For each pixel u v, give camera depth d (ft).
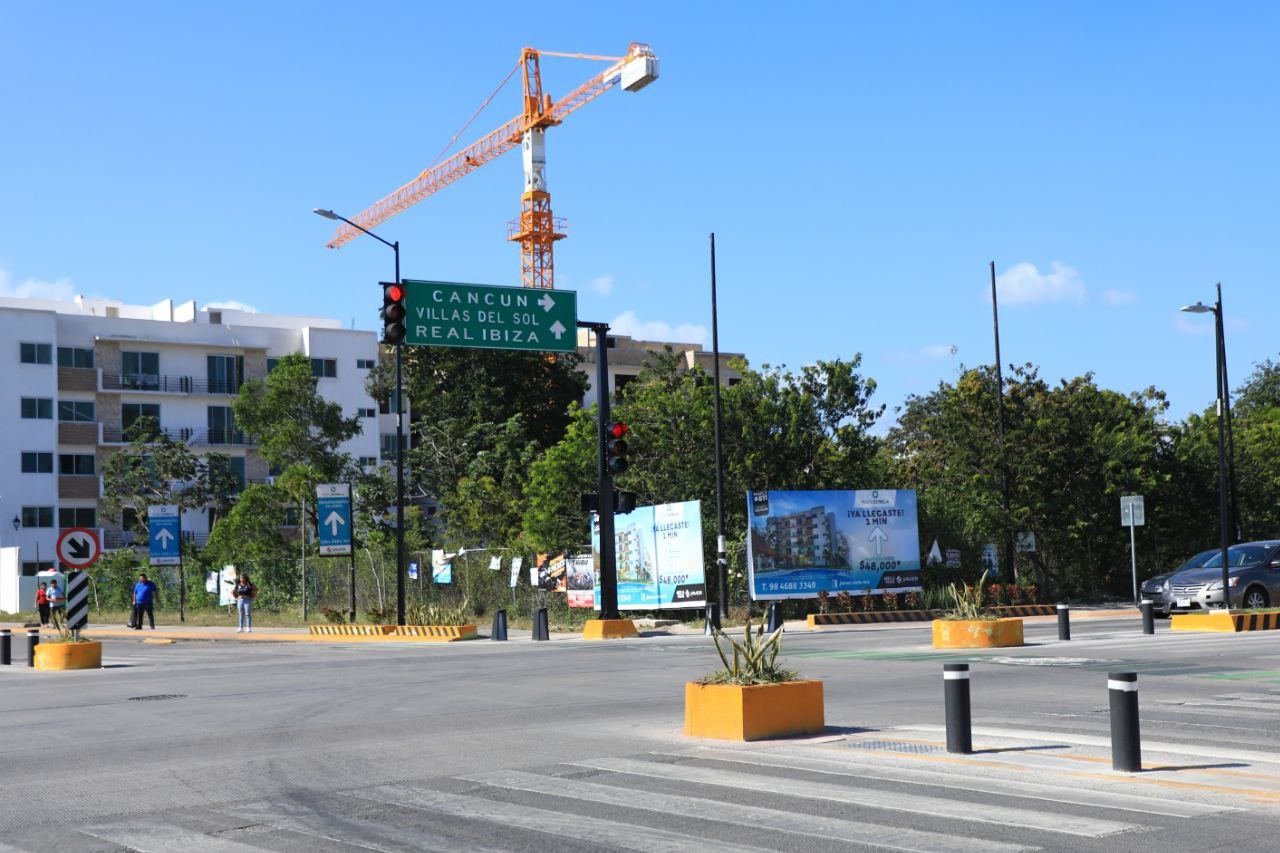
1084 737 38.86
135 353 224.94
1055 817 26.96
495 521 173.88
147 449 204.64
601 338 101.65
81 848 26.45
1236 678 56.59
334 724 47.52
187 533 207.10
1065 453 134.00
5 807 31.68
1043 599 134.41
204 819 29.30
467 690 59.41
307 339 237.86
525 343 98.27
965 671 36.04
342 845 26.00
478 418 217.97
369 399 243.40
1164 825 26.03
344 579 154.71
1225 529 88.58
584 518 144.05
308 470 180.86
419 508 196.03
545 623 100.53
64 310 255.91
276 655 93.50
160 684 68.85
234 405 193.26
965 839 24.98
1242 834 25.12
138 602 142.10
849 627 107.04
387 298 91.25
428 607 121.70
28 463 213.25
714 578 120.37
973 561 128.36
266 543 184.85
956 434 136.56
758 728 39.96
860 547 117.19
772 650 42.01
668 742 40.47
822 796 30.09
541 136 354.13
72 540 86.79
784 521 114.52
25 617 183.52
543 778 33.86
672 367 198.08
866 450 133.49
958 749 35.78
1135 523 117.70
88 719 52.16
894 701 50.21
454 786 32.94
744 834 26.02
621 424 100.89
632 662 74.08
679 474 132.67
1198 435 146.92
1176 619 90.99
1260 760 34.09
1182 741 37.91
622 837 26.04
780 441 130.31
